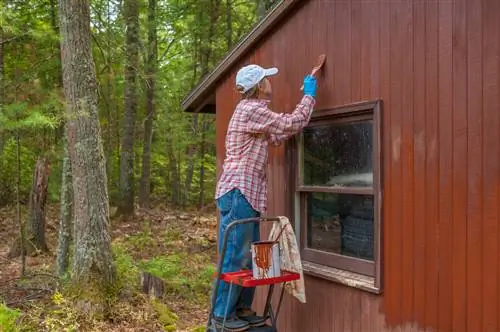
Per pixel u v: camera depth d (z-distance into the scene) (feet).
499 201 9.06
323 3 13.23
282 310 14.85
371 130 12.10
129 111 44.11
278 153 14.99
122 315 19.29
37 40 24.21
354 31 12.26
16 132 24.14
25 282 23.04
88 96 20.58
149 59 48.42
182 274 27.22
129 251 31.96
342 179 12.99
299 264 12.03
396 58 11.12
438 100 10.20
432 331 10.30
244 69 12.67
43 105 20.57
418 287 10.61
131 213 43.83
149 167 51.34
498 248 9.08
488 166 9.25
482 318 9.34
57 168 32.30
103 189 20.81
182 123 55.21
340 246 13.17
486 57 9.29
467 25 9.62
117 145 51.11
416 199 10.66
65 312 18.67
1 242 33.71
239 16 51.19
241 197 12.16
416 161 10.66
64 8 20.56
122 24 43.70
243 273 11.95
